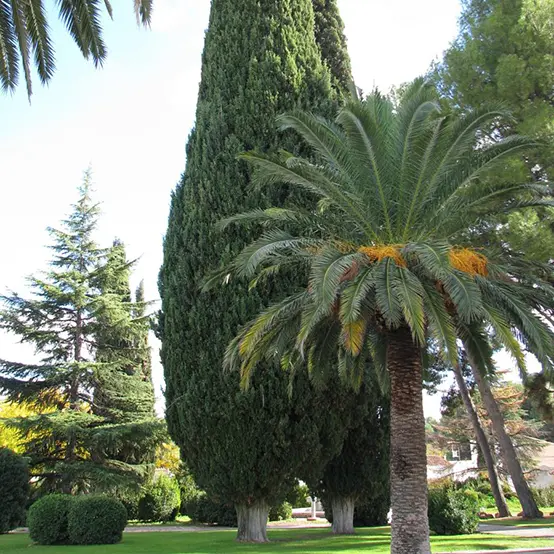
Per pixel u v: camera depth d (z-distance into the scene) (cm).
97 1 943
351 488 1708
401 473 1012
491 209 1233
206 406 1412
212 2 1970
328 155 1088
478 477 3947
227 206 1562
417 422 1038
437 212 1061
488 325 1189
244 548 1297
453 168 1077
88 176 2820
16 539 1688
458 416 3869
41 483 2464
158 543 1484
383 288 890
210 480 1434
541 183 1062
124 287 2820
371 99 1146
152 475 2653
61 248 2712
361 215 1077
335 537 1569
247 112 1678
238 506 1473
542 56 1500
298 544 1375
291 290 1487
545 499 3759
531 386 1958
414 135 1051
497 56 1616
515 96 1527
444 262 849
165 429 2394
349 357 1301
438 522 1647
